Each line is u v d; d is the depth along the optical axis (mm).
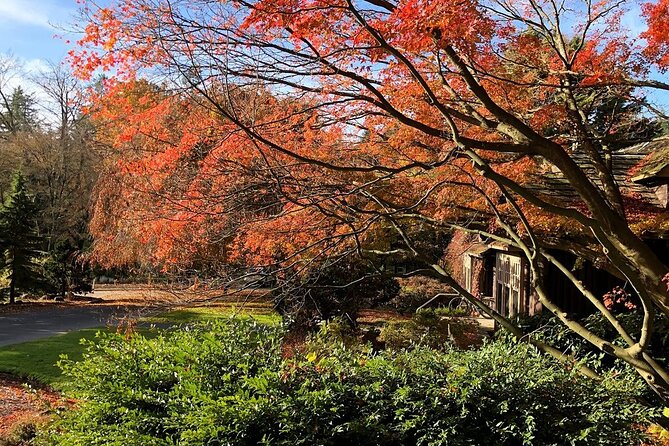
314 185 5738
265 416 4500
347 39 4941
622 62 6285
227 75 4684
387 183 6547
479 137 6324
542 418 4527
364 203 6688
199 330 6273
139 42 4723
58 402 7660
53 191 28359
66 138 28234
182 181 6031
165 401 5039
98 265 25062
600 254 7016
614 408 4699
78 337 15398
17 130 34688
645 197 10500
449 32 4023
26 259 24844
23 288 24797
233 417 4445
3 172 29484
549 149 4816
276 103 5805
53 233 27750
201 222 6043
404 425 4406
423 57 5379
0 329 17516
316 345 6539
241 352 5547
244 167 5430
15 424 7809
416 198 6867
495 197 7117
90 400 5340
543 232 7715
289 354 6199
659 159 9945
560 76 6523
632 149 13086
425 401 4617
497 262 17781
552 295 11891
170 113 5781
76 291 26281
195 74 4488
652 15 4977
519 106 6566
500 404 4508
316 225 6355
